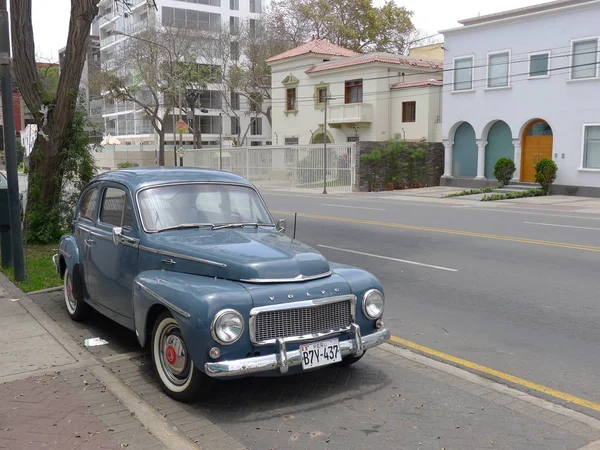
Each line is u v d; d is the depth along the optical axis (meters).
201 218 5.77
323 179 33.34
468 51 30.50
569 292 8.55
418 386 5.20
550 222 17.00
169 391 4.86
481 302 8.09
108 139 55.88
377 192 30.92
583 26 25.77
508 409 4.75
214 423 4.45
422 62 38.09
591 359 5.93
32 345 6.03
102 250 6.15
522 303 8.01
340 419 4.53
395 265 10.62
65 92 11.94
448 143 32.34
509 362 5.84
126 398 4.76
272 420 4.50
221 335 4.32
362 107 36.47
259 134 62.75
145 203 5.69
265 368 4.43
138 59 44.53
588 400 4.96
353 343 4.89
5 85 8.58
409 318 7.38
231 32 49.38
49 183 12.31
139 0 57.47
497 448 4.11
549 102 27.39
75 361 5.59
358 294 5.01
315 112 40.38
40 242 12.28
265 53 48.22
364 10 51.69
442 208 21.73
